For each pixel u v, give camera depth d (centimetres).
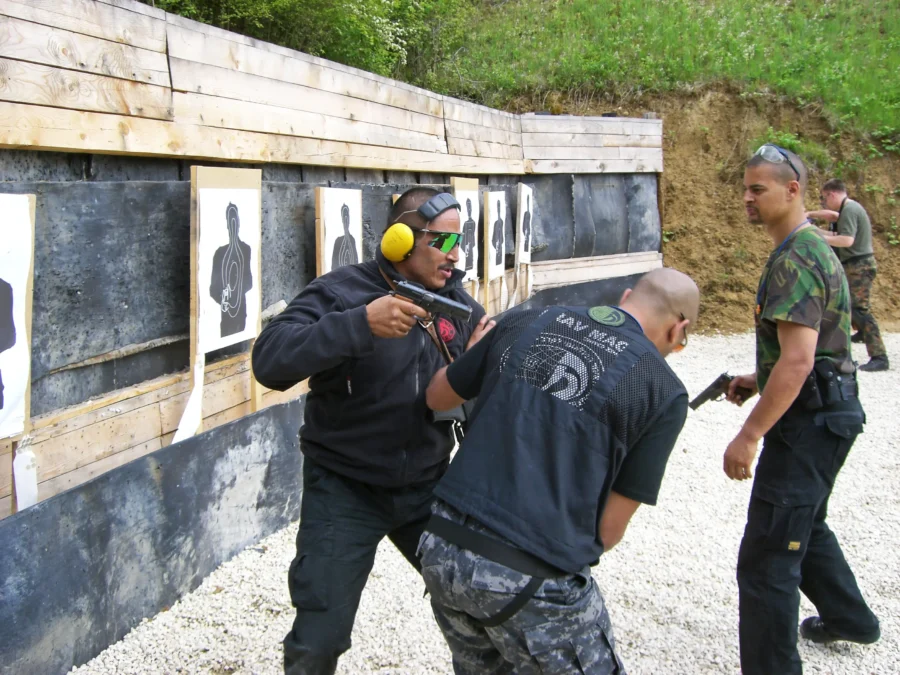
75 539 282
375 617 329
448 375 218
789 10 1258
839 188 692
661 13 1224
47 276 282
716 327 888
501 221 706
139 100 317
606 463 185
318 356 209
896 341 819
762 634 258
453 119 634
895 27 1176
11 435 259
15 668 258
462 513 187
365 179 516
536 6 1340
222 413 382
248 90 384
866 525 416
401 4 1064
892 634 319
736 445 255
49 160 291
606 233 885
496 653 204
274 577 355
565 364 192
